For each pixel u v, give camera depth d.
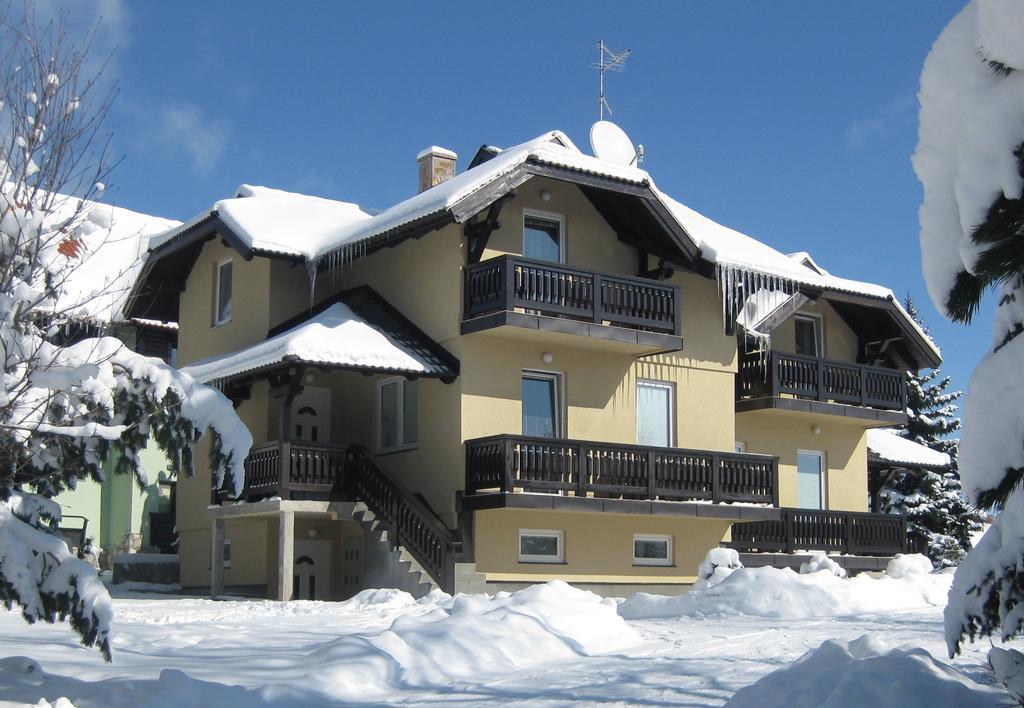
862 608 17.20
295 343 20.05
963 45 5.32
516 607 11.12
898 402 27.53
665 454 22.36
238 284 25.05
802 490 27.19
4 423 7.46
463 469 20.95
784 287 25.00
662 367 23.98
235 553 23.62
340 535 23.02
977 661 9.30
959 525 38.12
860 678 6.43
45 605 7.09
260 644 11.06
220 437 8.19
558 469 20.80
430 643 9.45
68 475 8.03
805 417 27.00
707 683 8.47
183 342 26.92
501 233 22.23
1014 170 5.04
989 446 5.38
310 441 20.98
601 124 24.98
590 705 7.72
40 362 7.56
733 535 24.61
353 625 13.57
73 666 8.98
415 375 20.89
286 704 7.79
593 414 22.78
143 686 7.84
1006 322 5.56
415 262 22.70
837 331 28.22
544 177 22.75
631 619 15.74
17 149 8.16
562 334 21.30
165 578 26.06
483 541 20.75
